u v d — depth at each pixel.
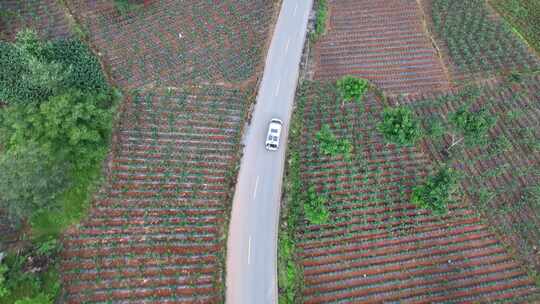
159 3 36.88
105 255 24.56
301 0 39.34
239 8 37.66
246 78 33.41
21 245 24.28
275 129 29.97
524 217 28.14
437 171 29.56
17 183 20.48
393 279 25.28
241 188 28.06
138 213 26.34
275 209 27.33
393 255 26.16
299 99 32.66
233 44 35.16
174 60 33.41
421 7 40.16
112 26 34.72
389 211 27.64
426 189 25.88
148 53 33.56
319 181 28.61
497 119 32.38
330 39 37.09
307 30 37.28
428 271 25.83
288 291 24.25
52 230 25.05
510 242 27.02
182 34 35.12
